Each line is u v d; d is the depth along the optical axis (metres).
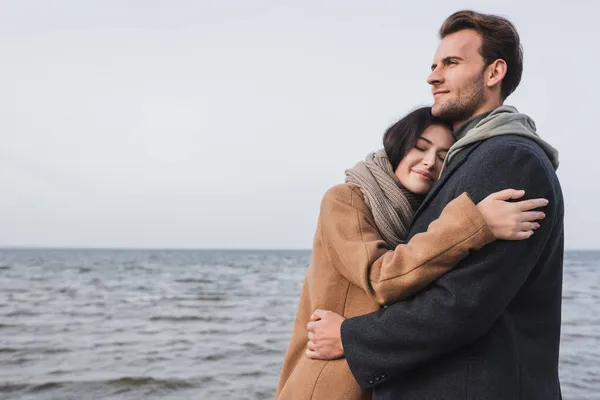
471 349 1.77
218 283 42.53
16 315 22.31
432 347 1.75
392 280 1.84
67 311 23.80
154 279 46.50
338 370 2.08
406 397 1.84
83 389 10.38
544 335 1.88
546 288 1.88
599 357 13.85
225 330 18.64
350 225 2.18
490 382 1.73
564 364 12.99
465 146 2.03
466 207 1.75
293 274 56.50
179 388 10.50
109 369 12.16
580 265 89.94
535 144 1.92
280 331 18.47
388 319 1.84
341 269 2.17
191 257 124.81
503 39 2.09
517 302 1.84
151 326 19.48
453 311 1.70
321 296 2.22
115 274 53.06
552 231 1.86
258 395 10.02
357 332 1.91
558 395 1.92
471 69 2.10
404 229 2.23
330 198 2.30
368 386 1.90
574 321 21.31
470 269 1.72
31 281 42.25
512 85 2.18
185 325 19.81
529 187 1.77
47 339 16.42
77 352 14.27
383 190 2.27
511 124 1.97
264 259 110.56
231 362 13.08
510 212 1.71
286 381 2.34
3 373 11.70
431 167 2.24
